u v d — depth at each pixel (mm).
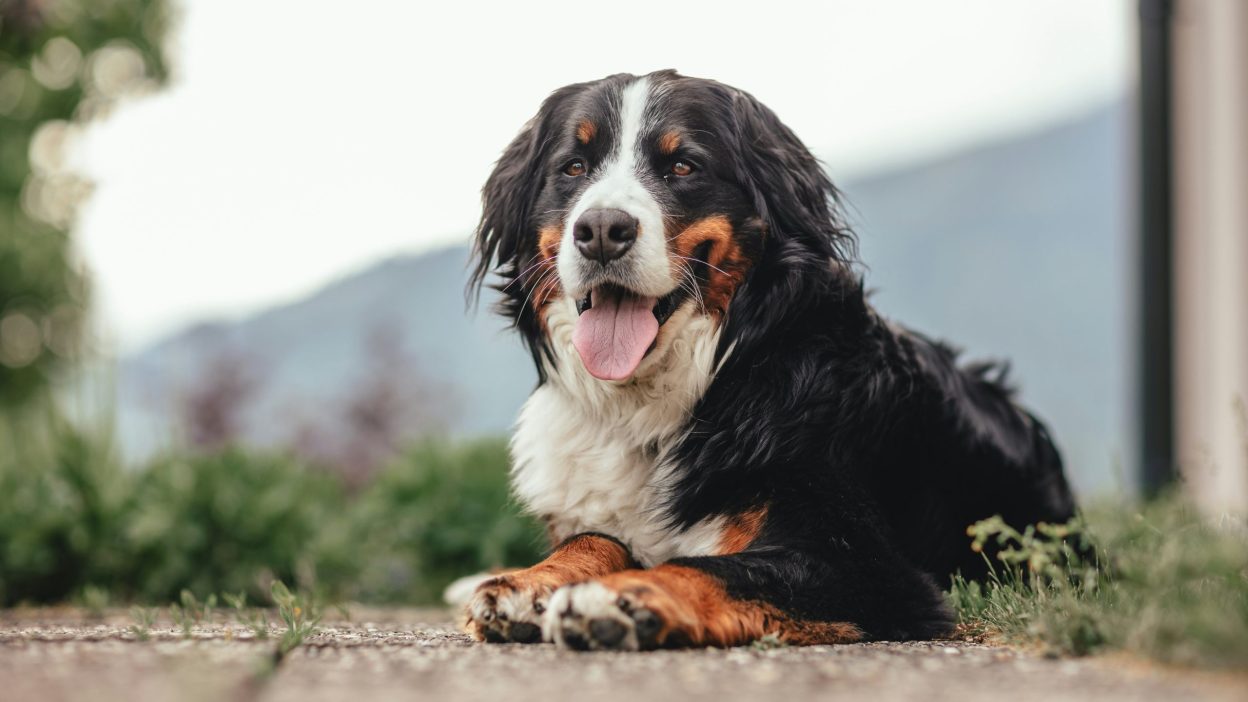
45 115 8633
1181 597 2520
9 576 5824
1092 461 9414
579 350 3572
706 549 3439
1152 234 6863
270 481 6668
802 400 3475
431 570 7164
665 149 3682
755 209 3748
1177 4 6902
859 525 3301
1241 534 3193
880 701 1956
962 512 3855
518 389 15781
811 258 3727
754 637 2889
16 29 8250
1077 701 1934
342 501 7809
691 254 3621
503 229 4105
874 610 3127
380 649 2725
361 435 12945
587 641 2674
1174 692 2012
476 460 7602
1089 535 3309
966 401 3955
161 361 9266
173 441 7059
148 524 5973
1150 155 6883
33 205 8633
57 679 2123
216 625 3596
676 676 2236
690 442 3584
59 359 8594
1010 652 2662
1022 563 3895
